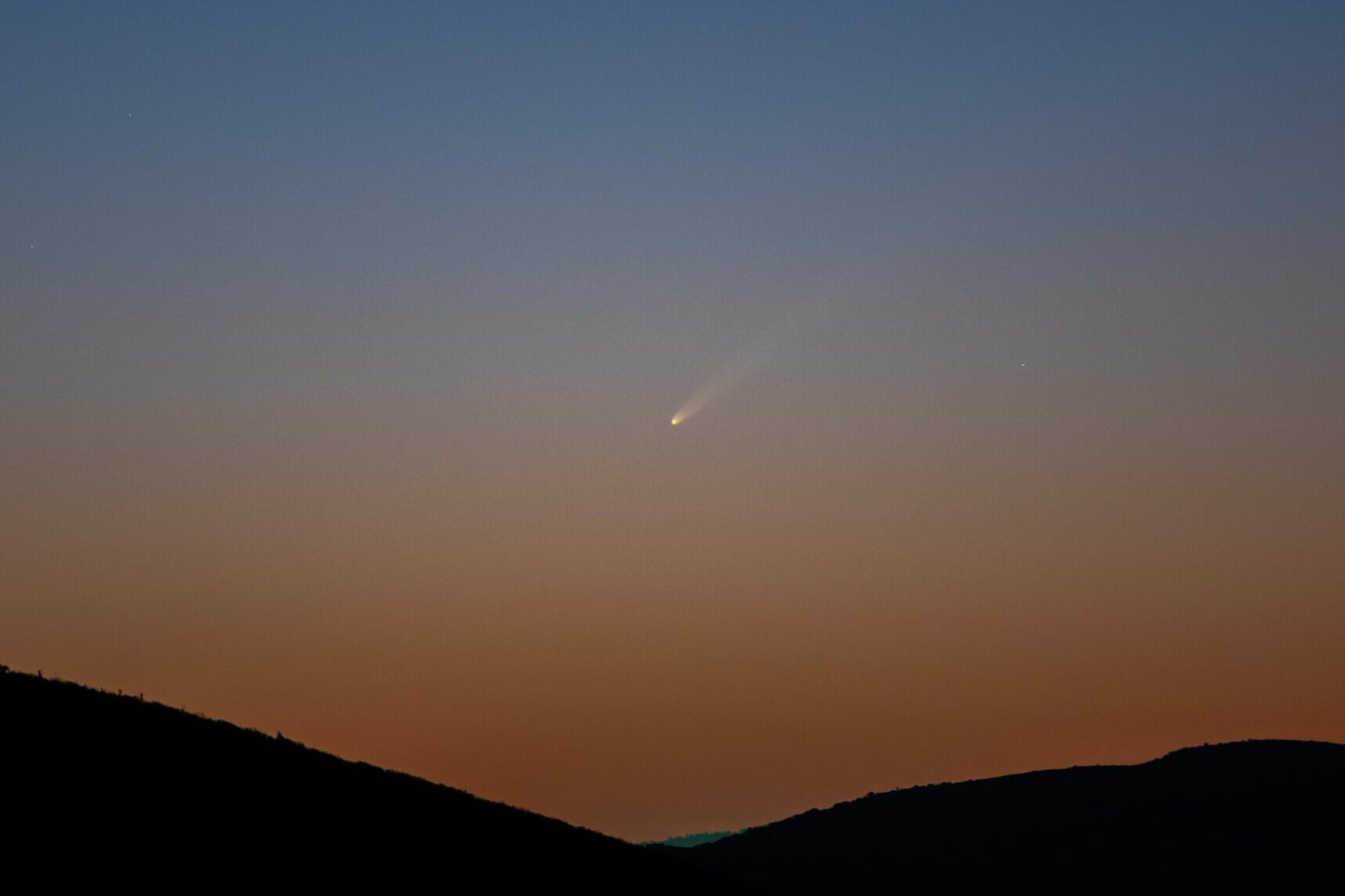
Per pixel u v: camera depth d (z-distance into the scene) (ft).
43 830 264.93
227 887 268.00
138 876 256.11
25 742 310.45
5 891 232.53
